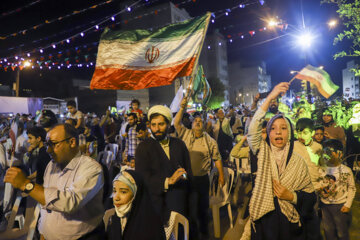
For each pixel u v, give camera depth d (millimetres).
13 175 2311
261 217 2820
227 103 95562
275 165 2828
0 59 17078
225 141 8727
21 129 6070
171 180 3424
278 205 2795
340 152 3658
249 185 7438
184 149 3908
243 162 6996
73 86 51781
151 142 3732
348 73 62125
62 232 2545
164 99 62812
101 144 10266
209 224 5453
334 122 7504
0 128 11461
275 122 2805
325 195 3666
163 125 3762
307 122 3803
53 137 2578
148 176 3566
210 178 5473
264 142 2941
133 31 4926
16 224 5465
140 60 4879
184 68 4812
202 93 6543
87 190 2455
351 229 4703
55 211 2496
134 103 9039
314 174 3725
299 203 2781
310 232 2867
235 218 5719
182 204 3584
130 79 4887
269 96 2885
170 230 3211
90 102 50938
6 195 5445
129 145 6680
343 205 3605
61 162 2625
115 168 6551
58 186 2588
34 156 4898
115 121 14125
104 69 4883
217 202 5012
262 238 2818
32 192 2326
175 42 4859
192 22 4863
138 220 2416
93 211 2662
